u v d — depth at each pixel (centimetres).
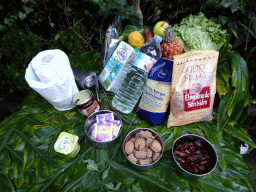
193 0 155
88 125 112
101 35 164
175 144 100
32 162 98
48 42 169
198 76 97
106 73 126
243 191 92
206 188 91
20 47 160
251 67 152
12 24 154
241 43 143
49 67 97
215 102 131
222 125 111
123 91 128
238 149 125
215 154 93
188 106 103
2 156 99
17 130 108
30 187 91
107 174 95
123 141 102
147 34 133
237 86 109
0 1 143
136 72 115
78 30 162
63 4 153
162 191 90
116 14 149
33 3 147
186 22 122
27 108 120
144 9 169
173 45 109
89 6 154
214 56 95
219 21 140
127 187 92
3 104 167
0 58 162
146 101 108
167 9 165
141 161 93
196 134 110
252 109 160
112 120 110
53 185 92
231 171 99
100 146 103
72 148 96
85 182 93
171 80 99
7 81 164
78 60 148
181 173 93
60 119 116
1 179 93
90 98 105
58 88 102
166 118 120
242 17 141
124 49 117
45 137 108
